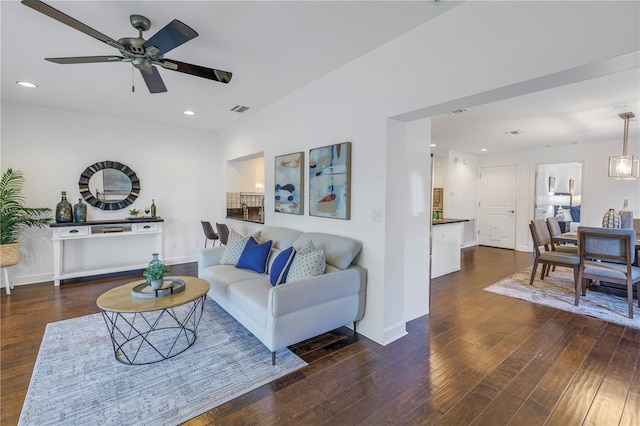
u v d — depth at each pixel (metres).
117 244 4.98
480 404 1.88
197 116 4.81
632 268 3.40
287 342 2.30
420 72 2.29
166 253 5.45
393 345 2.62
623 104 3.64
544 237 4.54
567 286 4.29
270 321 2.24
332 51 2.67
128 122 5.01
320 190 3.24
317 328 2.46
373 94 2.66
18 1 1.97
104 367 2.27
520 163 7.13
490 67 1.91
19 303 3.53
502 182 7.45
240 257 3.42
